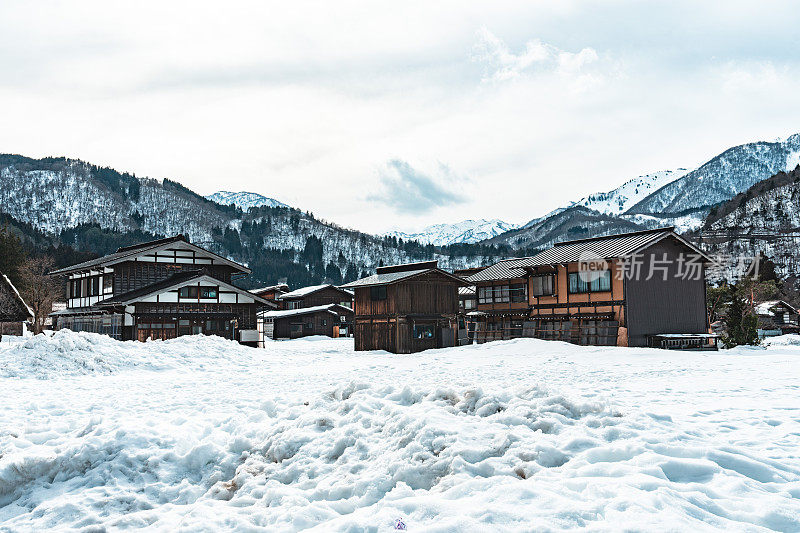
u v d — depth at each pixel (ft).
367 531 15.88
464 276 152.76
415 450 21.91
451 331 128.67
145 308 131.44
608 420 23.86
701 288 114.73
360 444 24.20
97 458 26.32
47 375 67.87
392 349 122.93
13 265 189.26
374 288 128.67
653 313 106.22
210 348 93.81
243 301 143.84
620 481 17.43
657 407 33.96
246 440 27.55
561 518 15.15
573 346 96.43
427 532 14.96
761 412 31.30
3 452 27.30
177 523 19.80
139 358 81.71
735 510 16.02
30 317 129.90
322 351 128.77
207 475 25.67
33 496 24.26
